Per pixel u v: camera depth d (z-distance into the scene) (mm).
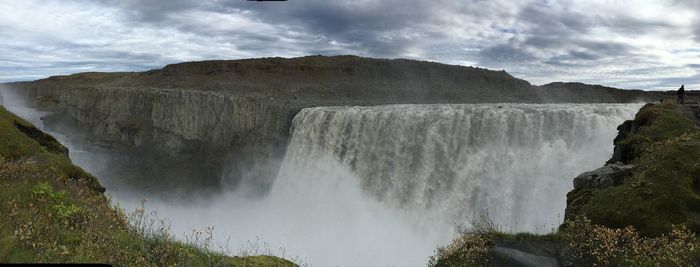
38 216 9516
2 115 18031
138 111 71812
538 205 29359
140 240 9656
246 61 107312
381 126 37406
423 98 85375
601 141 29125
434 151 34375
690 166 14477
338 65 104562
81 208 10711
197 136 59219
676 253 11273
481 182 31812
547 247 13555
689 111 21062
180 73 106875
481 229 16141
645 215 13117
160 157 60531
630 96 78438
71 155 64938
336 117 40719
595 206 14352
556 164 29688
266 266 9820
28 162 14594
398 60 106438
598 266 12078
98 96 85000
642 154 17406
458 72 101812
